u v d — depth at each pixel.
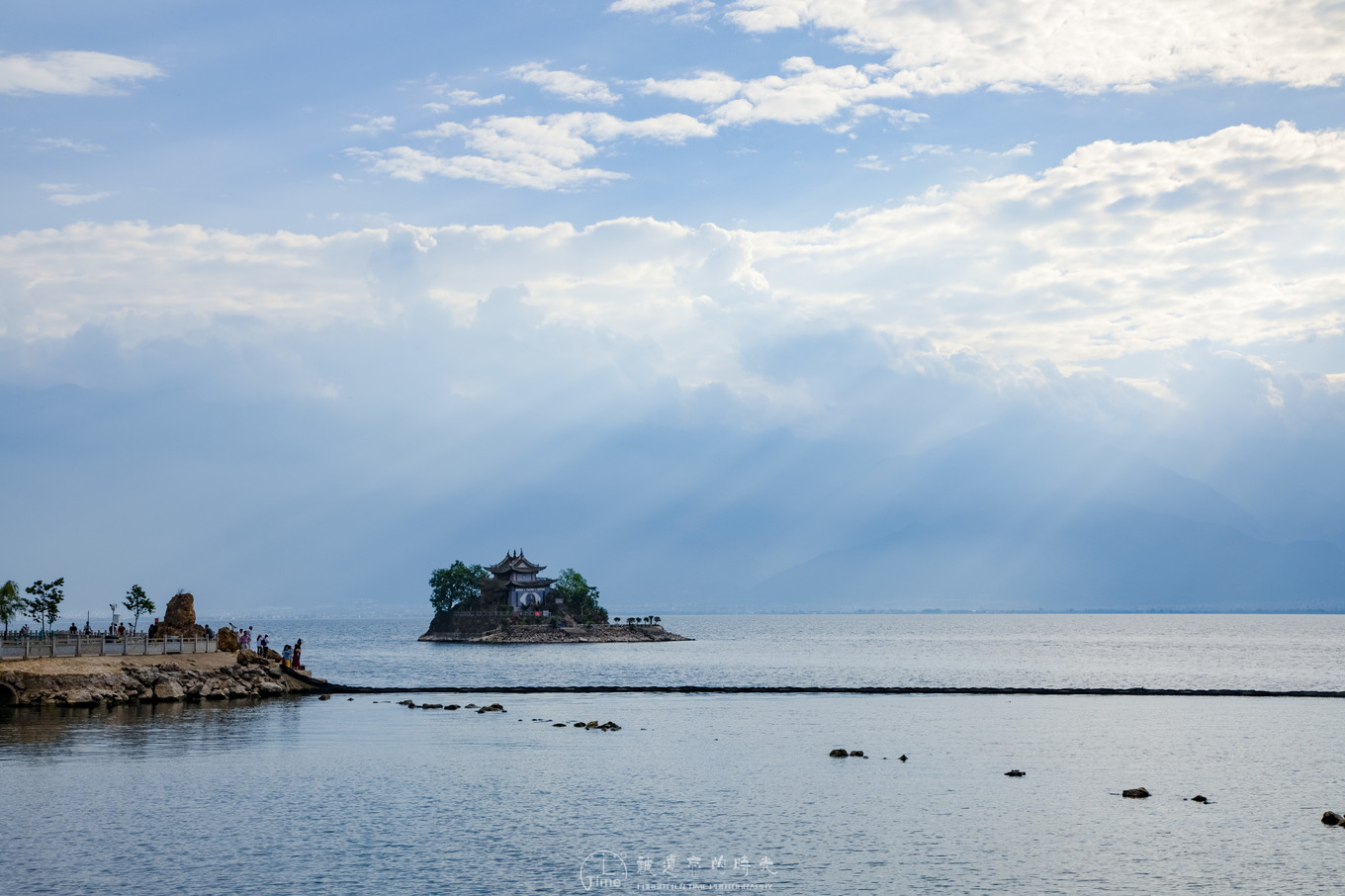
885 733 67.56
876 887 32.47
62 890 31.33
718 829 39.59
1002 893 31.95
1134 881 33.12
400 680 124.31
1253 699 92.75
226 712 77.50
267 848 36.31
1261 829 39.84
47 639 81.44
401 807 43.06
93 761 53.59
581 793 46.22
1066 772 52.12
